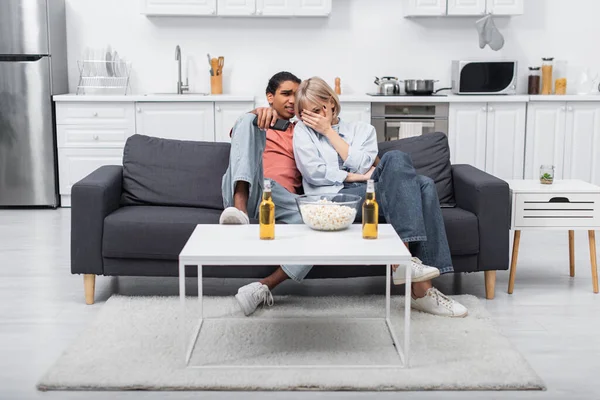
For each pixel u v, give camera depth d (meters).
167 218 3.05
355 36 5.78
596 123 5.38
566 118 5.37
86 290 3.09
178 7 5.45
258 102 5.33
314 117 3.26
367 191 2.42
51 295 3.23
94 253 3.02
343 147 3.27
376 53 5.80
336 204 2.55
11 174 5.37
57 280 3.47
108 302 3.03
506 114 5.34
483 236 3.08
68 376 2.29
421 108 5.32
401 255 2.23
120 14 5.71
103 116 5.30
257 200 3.14
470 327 2.73
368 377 2.28
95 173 3.28
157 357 2.44
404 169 2.84
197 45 5.77
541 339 2.69
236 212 2.72
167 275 3.05
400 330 2.70
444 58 5.80
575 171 5.43
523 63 5.82
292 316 2.87
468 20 5.76
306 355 2.46
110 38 5.73
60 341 2.66
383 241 2.39
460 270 3.10
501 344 2.56
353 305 3.01
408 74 5.82
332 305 3.01
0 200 5.40
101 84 5.71
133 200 3.39
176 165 3.44
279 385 2.23
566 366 2.43
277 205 3.17
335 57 5.80
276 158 3.39
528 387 2.24
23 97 5.29
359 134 3.39
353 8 5.75
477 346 2.54
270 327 2.74
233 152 3.04
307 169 3.25
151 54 5.77
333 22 5.76
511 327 2.82
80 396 2.19
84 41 5.73
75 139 5.33
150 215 3.07
